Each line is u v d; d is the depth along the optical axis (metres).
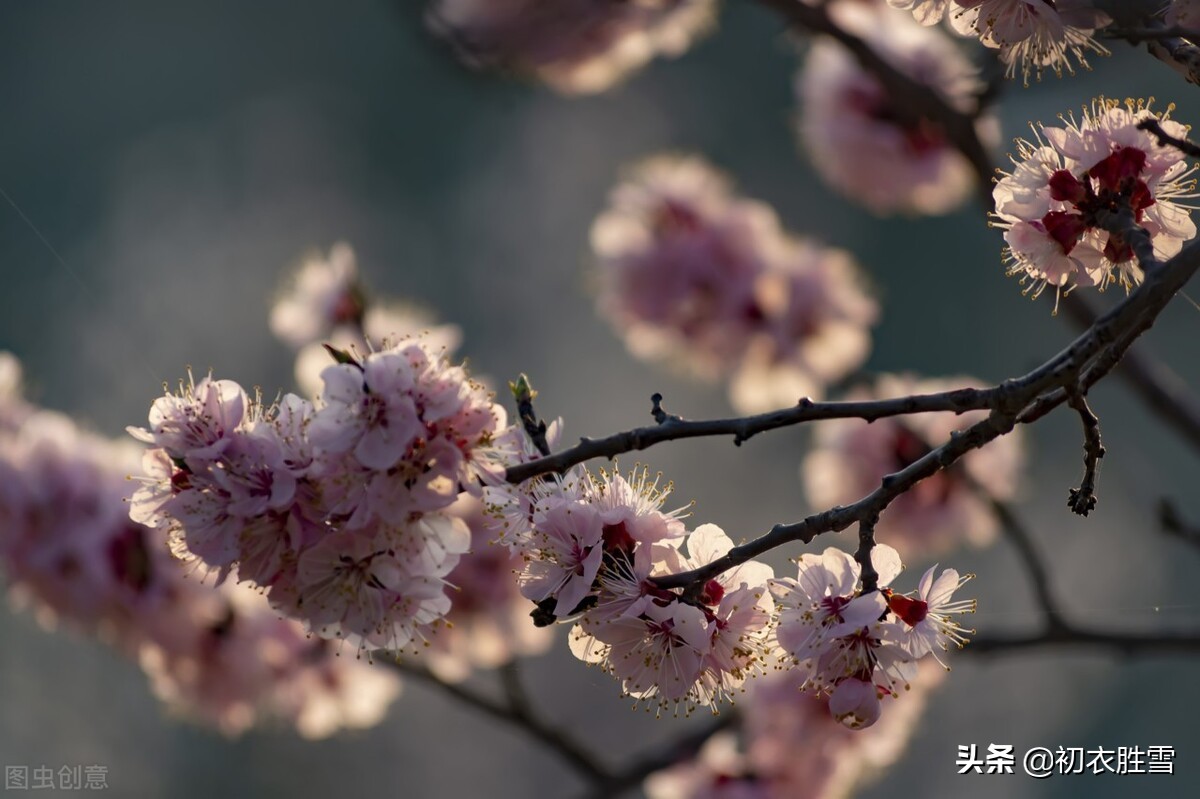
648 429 3.42
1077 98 5.78
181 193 29.47
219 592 7.49
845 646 3.43
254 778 16.33
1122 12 3.59
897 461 8.24
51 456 7.32
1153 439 18.61
